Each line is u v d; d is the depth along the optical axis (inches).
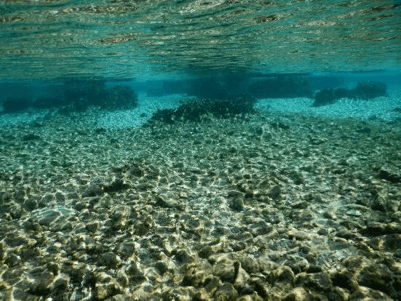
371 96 1373.0
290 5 394.6
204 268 198.2
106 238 245.0
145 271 205.3
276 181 357.4
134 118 983.0
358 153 486.6
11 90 2760.8
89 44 609.9
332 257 201.2
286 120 852.0
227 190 347.6
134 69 1181.7
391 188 319.6
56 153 564.4
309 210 281.0
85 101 1254.3
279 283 178.2
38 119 1066.7
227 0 362.6
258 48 746.2
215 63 1055.0
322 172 392.8
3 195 326.6
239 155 501.7
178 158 503.5
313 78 2415.1
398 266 180.2
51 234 251.3
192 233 251.0
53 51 676.1
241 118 818.8
